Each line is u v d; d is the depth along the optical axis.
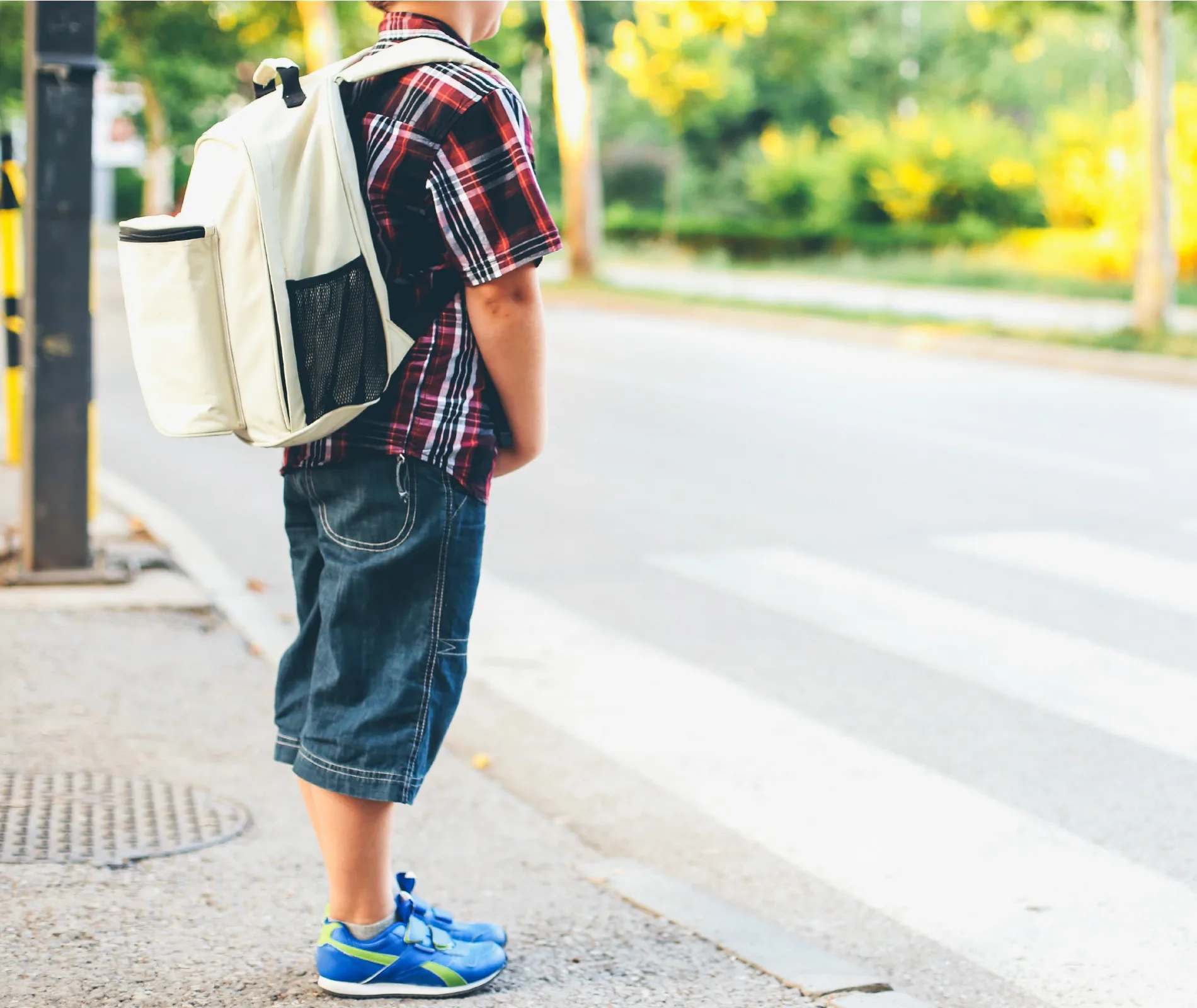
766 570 7.78
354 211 2.61
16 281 9.41
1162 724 5.48
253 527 8.56
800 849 4.38
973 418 13.36
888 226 41.56
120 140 52.25
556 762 5.09
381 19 2.84
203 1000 3.05
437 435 2.74
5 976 3.13
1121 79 55.84
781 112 56.78
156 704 5.23
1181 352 18.30
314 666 2.94
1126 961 3.64
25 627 5.95
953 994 3.46
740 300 26.20
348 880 3.01
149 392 2.68
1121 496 9.81
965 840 4.44
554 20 32.31
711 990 3.24
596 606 7.06
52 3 6.14
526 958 3.39
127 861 3.84
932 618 6.89
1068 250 35.03
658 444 11.66
